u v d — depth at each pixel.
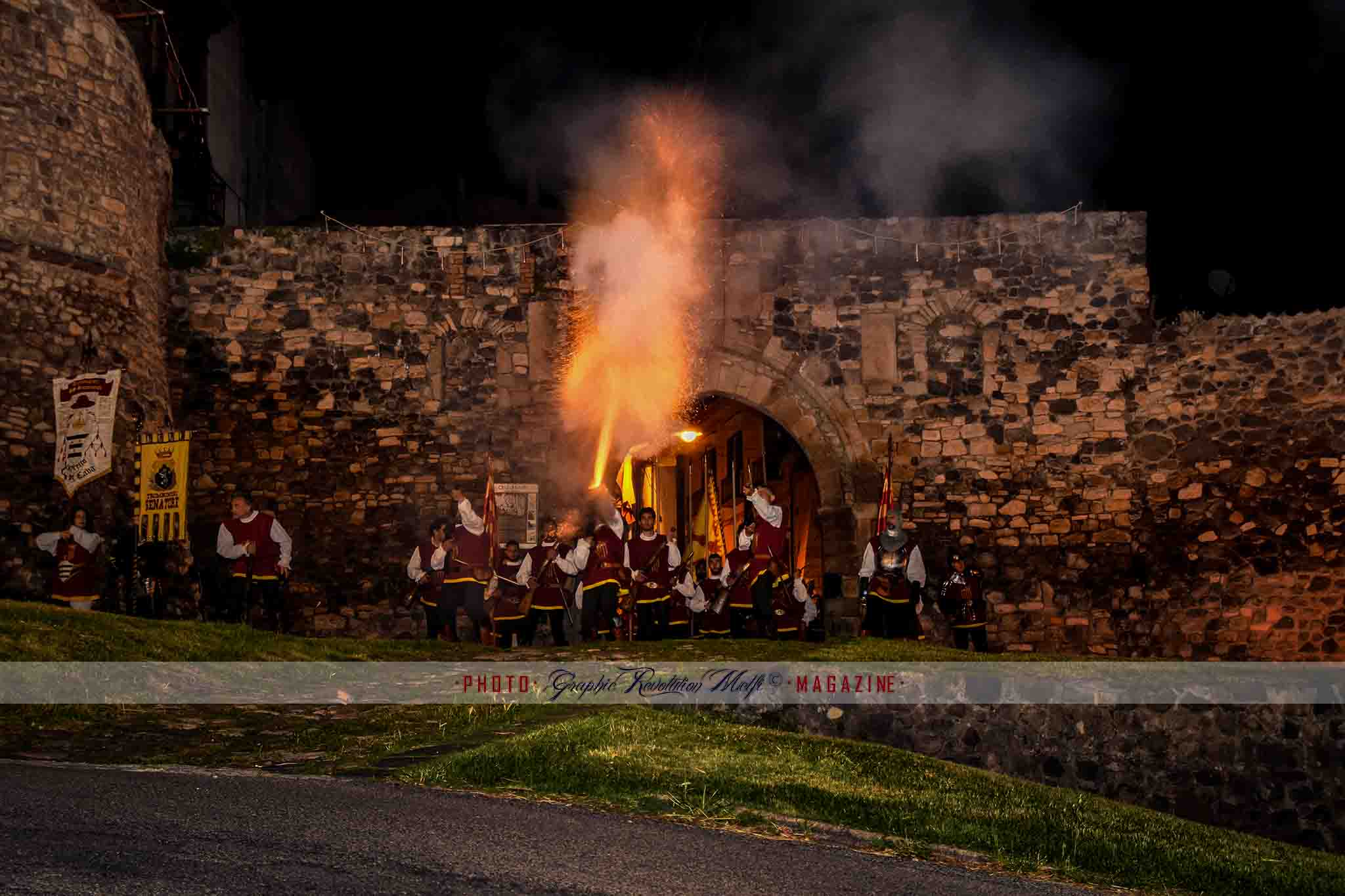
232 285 21.22
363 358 21.19
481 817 6.99
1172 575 19.89
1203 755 11.68
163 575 17.69
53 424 17.22
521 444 21.05
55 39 18.00
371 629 20.64
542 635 20.42
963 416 20.80
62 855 5.75
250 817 6.61
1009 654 13.83
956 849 7.43
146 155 19.80
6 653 10.75
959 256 21.12
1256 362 19.91
